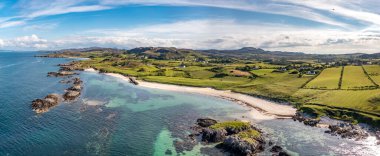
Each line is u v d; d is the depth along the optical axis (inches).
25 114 3417.8
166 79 6496.1
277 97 4537.4
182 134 2878.9
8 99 4244.6
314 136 2923.2
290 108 4025.6
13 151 2349.9
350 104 3651.6
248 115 3683.6
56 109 3686.0
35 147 2442.2
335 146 2674.7
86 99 4372.5
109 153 2380.7
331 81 5024.6
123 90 5324.8
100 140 2650.1
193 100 4557.1
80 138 2682.1
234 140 2512.3
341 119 3398.1
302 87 4936.0
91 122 3171.8
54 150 2394.2
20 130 2847.0
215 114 3713.1
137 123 3203.7
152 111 3767.2
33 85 5634.8
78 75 7588.6
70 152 2367.1
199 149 2513.5
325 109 3646.7
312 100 4104.3
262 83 5679.1
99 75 7657.5
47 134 2753.4
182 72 7529.5
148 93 5073.8
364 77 5118.1
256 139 2672.2
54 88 5319.9
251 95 4923.7
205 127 3038.9
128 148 2498.8
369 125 3159.5
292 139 2832.2
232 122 2989.7
